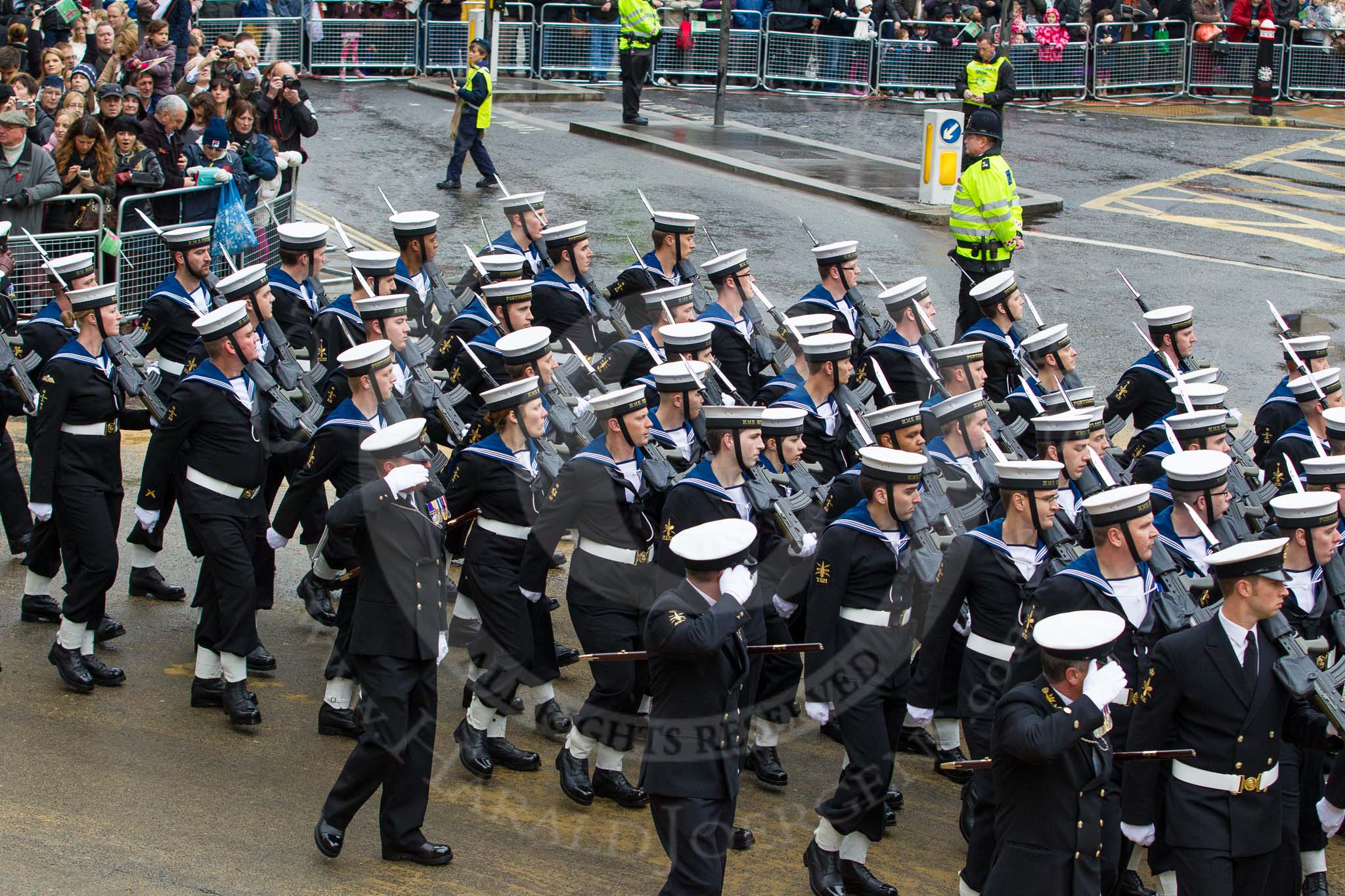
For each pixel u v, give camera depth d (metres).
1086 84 61.53
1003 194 29.53
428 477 13.85
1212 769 13.16
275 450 17.44
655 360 17.03
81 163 27.72
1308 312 34.69
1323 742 13.58
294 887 13.96
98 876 13.88
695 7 58.47
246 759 16.36
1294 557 14.90
